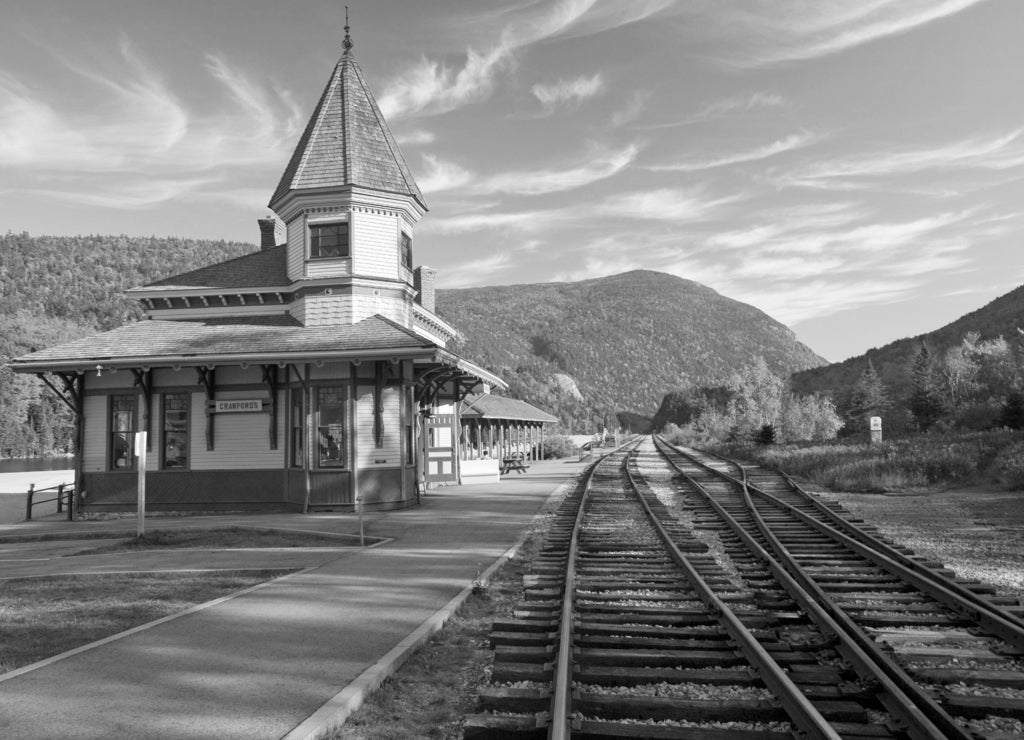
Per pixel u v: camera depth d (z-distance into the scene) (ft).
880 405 212.23
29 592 30.66
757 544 34.99
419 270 87.04
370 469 59.36
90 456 64.44
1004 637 20.36
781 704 15.16
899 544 37.27
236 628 22.89
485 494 71.72
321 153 65.16
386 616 24.34
